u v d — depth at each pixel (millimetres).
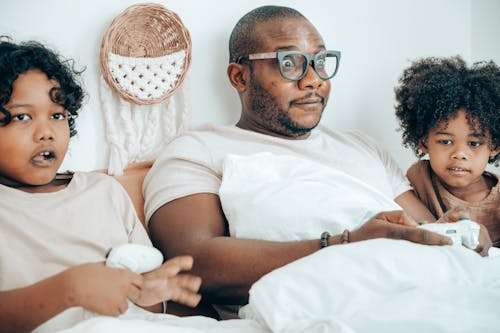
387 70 2061
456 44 2102
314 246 1201
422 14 2088
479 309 931
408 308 927
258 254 1237
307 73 1580
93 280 900
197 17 1819
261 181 1356
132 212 1332
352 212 1302
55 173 1253
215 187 1440
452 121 1512
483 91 1513
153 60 1688
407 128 1694
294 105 1581
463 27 2102
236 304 1320
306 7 1953
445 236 1106
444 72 1585
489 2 2066
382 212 1208
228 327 1023
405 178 1727
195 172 1463
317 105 1599
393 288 997
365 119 2043
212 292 1301
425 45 2100
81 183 1307
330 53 1611
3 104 1165
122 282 915
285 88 1566
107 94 1666
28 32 1598
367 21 2025
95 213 1269
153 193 1458
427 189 1676
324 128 1748
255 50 1598
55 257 1150
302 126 1597
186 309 1310
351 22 2008
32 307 920
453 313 909
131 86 1663
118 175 1650
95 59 1673
